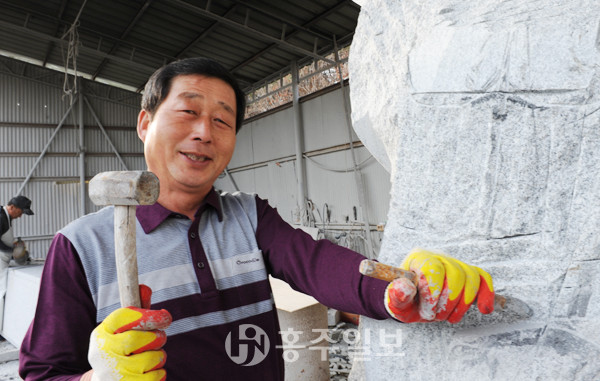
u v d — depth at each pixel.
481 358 0.81
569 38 0.78
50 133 8.59
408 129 0.88
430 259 0.69
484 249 0.81
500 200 0.81
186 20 6.23
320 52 6.59
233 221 0.99
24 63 8.43
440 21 0.87
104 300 0.80
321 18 5.59
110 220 0.87
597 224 0.77
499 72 0.81
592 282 0.77
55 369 0.74
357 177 6.17
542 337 0.78
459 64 0.84
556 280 0.78
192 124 0.86
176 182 0.88
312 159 7.05
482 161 0.82
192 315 0.85
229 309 0.91
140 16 6.26
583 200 0.77
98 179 0.61
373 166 6.03
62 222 8.59
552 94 0.79
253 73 7.89
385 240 0.90
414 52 0.89
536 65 0.79
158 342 0.63
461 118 0.83
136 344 0.60
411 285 0.64
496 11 0.83
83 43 7.57
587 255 0.77
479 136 0.82
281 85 7.67
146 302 0.66
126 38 7.14
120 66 8.38
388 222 0.91
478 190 0.82
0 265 3.82
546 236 0.79
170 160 0.87
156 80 0.89
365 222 6.12
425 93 0.86
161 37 6.93
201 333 0.85
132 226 0.63
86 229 0.84
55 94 8.66
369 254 6.06
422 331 0.85
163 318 0.61
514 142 0.80
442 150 0.85
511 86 0.81
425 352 0.85
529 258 0.79
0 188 8.09
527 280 0.79
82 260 0.80
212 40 6.69
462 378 0.82
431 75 0.86
